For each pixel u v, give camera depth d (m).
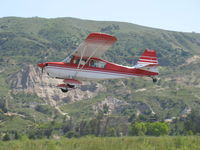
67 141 35.19
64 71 47.84
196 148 32.31
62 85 48.34
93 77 49.09
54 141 34.75
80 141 34.72
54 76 48.25
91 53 47.56
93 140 34.94
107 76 50.03
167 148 32.28
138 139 35.66
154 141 34.84
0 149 30.53
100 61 49.53
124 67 51.62
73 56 48.31
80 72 48.34
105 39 43.94
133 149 30.88
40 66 48.09
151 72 52.97
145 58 53.81
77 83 47.03
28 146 31.77
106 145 32.06
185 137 37.12
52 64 47.84
